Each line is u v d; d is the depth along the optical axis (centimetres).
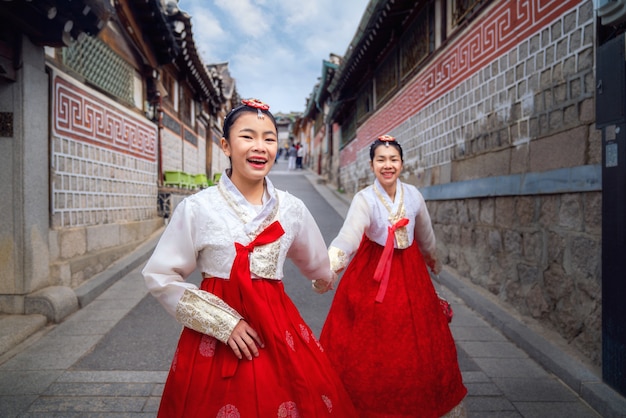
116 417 265
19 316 421
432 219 709
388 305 226
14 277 428
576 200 345
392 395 216
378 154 245
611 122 274
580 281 338
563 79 367
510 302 455
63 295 454
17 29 418
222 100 1678
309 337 167
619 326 271
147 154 830
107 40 670
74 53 572
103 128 630
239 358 147
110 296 526
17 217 427
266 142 157
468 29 568
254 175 156
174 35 838
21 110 425
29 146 435
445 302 259
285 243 164
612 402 262
